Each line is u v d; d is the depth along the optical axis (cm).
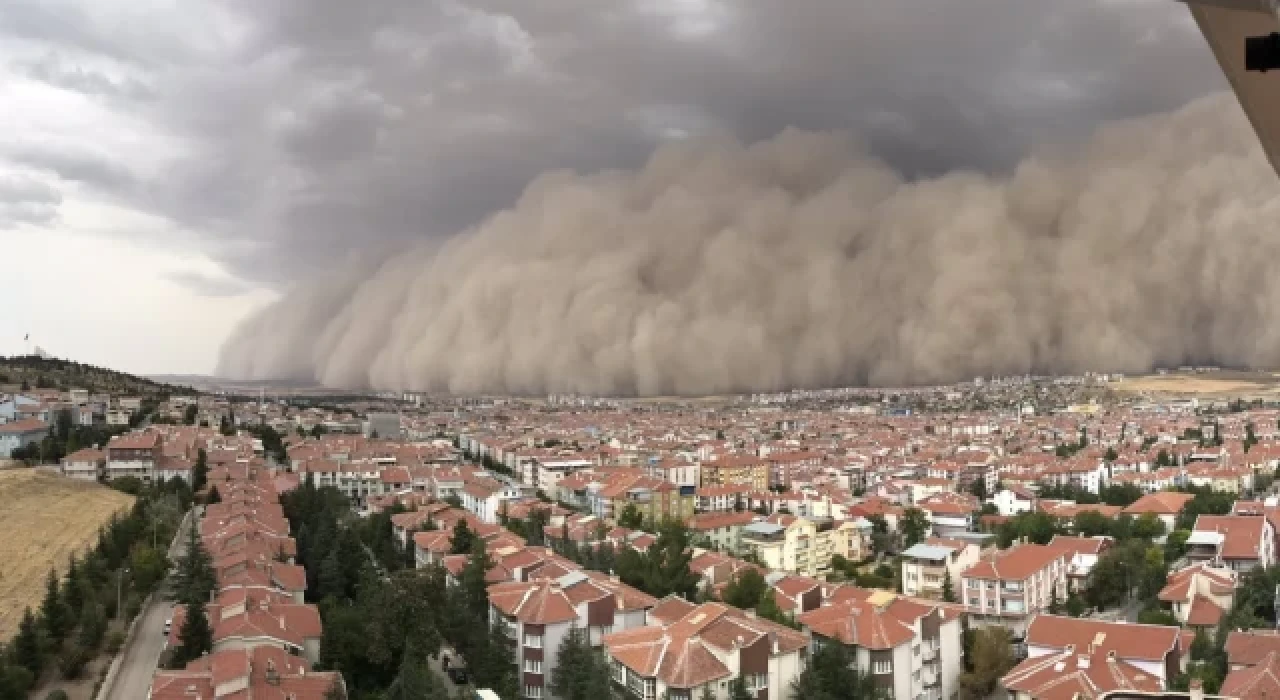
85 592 8375
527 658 7750
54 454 15688
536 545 11800
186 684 6312
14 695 6625
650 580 9538
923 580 10494
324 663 7525
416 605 7650
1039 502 14762
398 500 14362
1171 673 7338
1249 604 8725
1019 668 7475
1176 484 16225
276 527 11506
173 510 12344
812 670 7069
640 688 6975
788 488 18038
